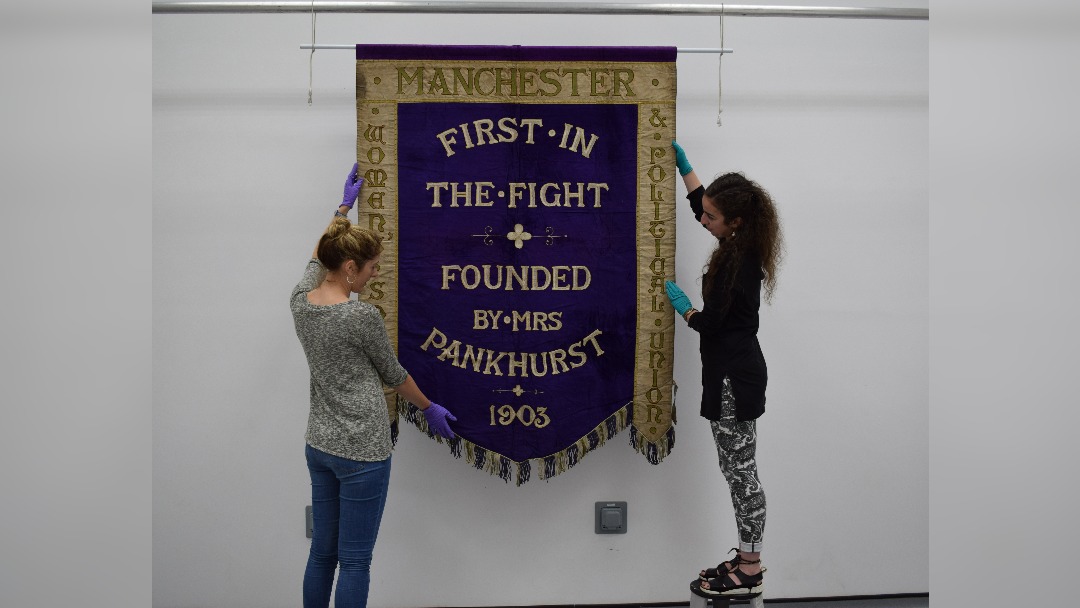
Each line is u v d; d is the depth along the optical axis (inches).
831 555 165.2
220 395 158.2
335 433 127.7
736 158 159.5
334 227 129.5
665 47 149.7
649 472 161.3
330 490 133.2
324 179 157.3
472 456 150.6
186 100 155.7
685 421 161.2
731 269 135.3
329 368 127.9
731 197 136.4
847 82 160.2
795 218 161.0
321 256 129.8
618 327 150.9
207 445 158.4
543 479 158.2
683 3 151.1
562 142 149.3
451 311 149.6
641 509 161.6
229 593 159.5
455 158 148.9
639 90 149.6
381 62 147.8
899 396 164.2
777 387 162.9
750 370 139.2
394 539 159.8
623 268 150.6
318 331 127.3
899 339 163.6
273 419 158.9
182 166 156.3
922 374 164.2
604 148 149.8
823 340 162.7
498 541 160.6
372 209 148.4
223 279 157.4
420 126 148.4
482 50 148.2
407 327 149.4
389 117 148.2
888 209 162.1
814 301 162.2
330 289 130.9
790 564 164.7
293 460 159.3
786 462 163.6
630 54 149.3
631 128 149.7
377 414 129.4
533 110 148.9
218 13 150.4
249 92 156.0
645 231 150.4
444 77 148.3
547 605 161.5
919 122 161.8
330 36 156.0
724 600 142.9
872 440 164.2
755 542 141.1
